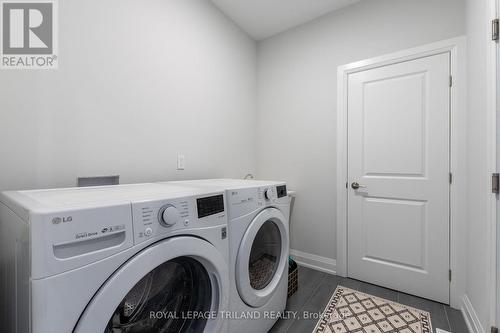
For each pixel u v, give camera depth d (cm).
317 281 209
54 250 56
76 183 126
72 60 124
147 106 158
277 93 260
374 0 204
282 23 241
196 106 195
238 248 114
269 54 266
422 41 184
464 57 167
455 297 169
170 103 173
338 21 221
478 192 138
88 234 61
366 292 191
